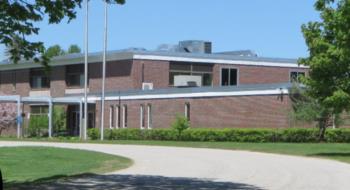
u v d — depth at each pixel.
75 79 63.62
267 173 20.67
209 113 48.50
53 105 62.06
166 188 16.03
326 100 28.33
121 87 58.38
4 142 45.56
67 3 14.29
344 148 34.78
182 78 57.91
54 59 63.47
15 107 62.94
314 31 28.73
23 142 45.72
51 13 14.32
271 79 62.81
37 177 19.19
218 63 61.06
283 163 25.22
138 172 21.06
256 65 62.31
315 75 28.92
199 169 22.31
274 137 43.34
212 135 46.06
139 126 53.84
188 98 50.00
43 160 25.83
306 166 23.67
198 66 60.78
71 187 16.09
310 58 28.89
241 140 44.56
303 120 42.38
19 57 14.76
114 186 16.42
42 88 66.88
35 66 66.06
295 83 42.94
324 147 35.59
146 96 53.38
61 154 28.67
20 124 60.28
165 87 58.69
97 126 58.12
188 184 17.08
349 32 27.19
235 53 68.50
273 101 44.56
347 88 28.34
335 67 28.12
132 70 57.38
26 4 14.07
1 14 13.97
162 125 51.81
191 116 49.72
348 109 29.06
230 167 23.19
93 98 58.84
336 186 16.72
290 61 63.56
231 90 47.19
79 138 53.84
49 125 57.75
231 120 47.06
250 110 45.94
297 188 16.19
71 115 63.16
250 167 23.17
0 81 71.75
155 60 58.38
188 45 67.00
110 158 27.50
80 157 27.50
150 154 31.03
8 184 16.84
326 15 28.22
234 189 15.88
